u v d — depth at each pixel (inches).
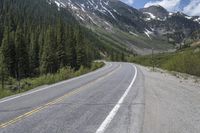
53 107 542.0
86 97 665.6
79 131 361.1
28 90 934.4
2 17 6195.9
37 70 3713.1
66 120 426.0
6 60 3221.0
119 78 1263.5
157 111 476.4
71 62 3481.8
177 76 1310.3
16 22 5920.3
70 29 3612.2
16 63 3363.7
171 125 379.6
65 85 999.0
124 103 564.4
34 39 3966.5
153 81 1085.8
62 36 3518.7
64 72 1536.7
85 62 3533.5
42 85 1093.8
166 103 557.0
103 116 444.5
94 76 1456.7
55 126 391.5
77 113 475.8
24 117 460.1
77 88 874.1
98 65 2974.9
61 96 693.9
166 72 1642.5
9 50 3270.2
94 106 538.0
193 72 1440.7
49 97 684.1
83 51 3528.5
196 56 1513.3
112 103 567.5
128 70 1973.4
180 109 490.3
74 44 3528.5
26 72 3454.7
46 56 3422.7
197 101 575.5
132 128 366.9
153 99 614.5
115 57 6505.9
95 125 389.1
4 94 830.5
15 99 687.1
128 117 432.1
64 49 3486.7
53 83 1150.3
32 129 380.8
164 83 993.5
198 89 791.7
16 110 526.3
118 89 824.3
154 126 375.6
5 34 3361.2
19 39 3415.4
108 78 1279.5
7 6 7313.0
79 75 1664.6
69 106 546.9
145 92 744.3
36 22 7815.0
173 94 692.1
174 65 1790.1
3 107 570.9
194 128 362.6
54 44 3474.4
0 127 400.8
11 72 3321.9
